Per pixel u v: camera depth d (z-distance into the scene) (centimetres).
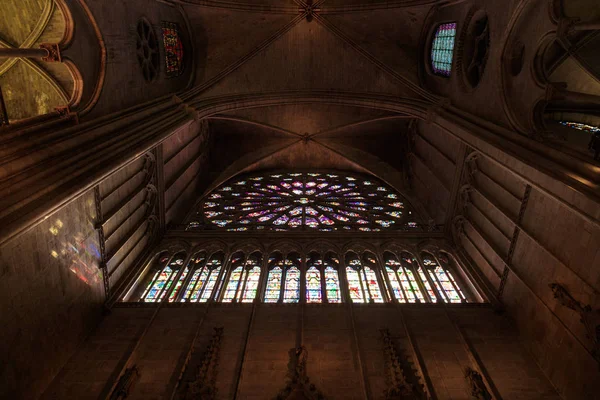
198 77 2166
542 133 1235
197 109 1958
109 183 1527
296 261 1816
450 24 1950
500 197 1587
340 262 1767
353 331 1381
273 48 2233
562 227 1238
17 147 1037
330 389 1167
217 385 1190
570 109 1678
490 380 1227
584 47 1431
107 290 1539
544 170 1106
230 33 2236
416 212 2300
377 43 2211
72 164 1116
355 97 2238
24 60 1357
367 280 1711
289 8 2159
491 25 1516
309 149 2739
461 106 1758
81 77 1295
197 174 2427
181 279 1731
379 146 2709
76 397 1171
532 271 1378
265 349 1309
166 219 2033
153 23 1834
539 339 1301
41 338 1180
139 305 1538
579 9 1244
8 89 1437
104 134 1304
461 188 1847
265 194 2506
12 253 1069
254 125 2617
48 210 958
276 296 1612
